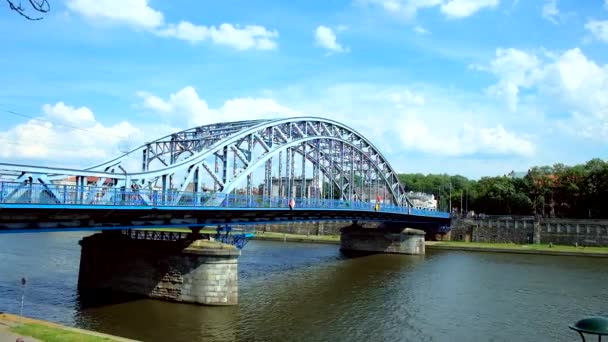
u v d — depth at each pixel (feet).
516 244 353.51
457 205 536.83
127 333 107.55
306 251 299.38
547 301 158.92
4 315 97.35
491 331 123.75
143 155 176.14
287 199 176.35
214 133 184.85
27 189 91.30
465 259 272.10
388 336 116.47
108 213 111.65
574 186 395.96
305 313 133.90
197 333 110.11
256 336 110.93
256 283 177.68
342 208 212.64
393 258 272.72
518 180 453.58
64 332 84.33
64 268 189.06
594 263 256.93
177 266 138.51
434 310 144.05
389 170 326.03
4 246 265.34
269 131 187.73
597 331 44.65
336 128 252.42
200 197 136.67
